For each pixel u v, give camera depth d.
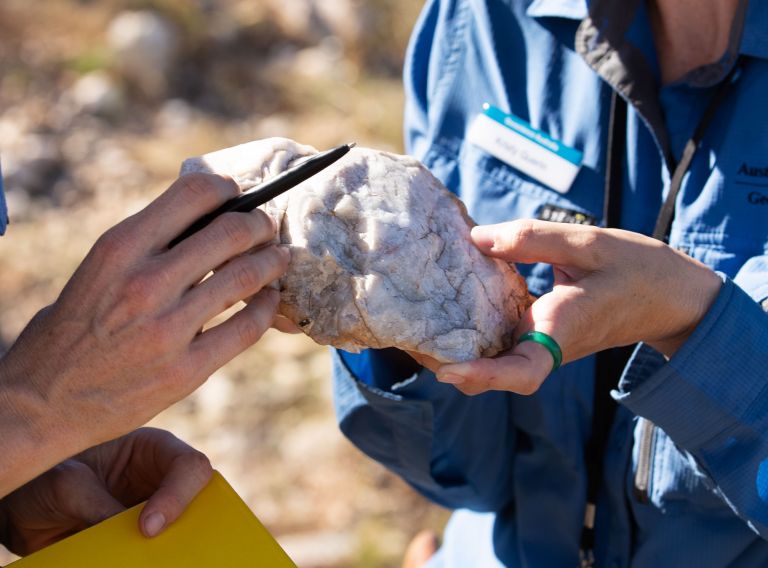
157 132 4.67
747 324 1.28
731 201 1.46
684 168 1.49
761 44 1.43
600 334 1.27
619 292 1.25
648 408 1.34
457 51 1.69
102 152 4.48
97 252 1.09
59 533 1.36
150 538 1.20
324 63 5.17
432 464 1.68
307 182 1.27
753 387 1.29
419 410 1.53
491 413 1.63
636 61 1.51
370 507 3.06
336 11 5.36
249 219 1.12
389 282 1.22
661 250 1.29
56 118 4.61
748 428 1.31
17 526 1.37
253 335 1.15
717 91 1.49
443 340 1.21
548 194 1.60
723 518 1.51
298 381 3.50
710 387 1.30
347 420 1.65
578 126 1.58
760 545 1.51
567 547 1.71
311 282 1.23
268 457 3.22
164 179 4.39
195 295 1.09
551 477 1.68
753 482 1.33
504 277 1.32
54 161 4.39
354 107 4.89
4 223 1.29
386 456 1.70
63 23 5.09
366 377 1.56
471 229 1.33
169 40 5.01
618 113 1.55
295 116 4.86
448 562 1.95
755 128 1.46
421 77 1.77
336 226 1.25
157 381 1.10
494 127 1.62
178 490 1.23
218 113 4.84
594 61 1.53
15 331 3.62
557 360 1.21
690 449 1.37
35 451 1.10
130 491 1.38
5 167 4.29
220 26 5.25
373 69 5.24
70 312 1.09
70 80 4.79
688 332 1.32
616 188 1.56
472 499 1.75
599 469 1.62
